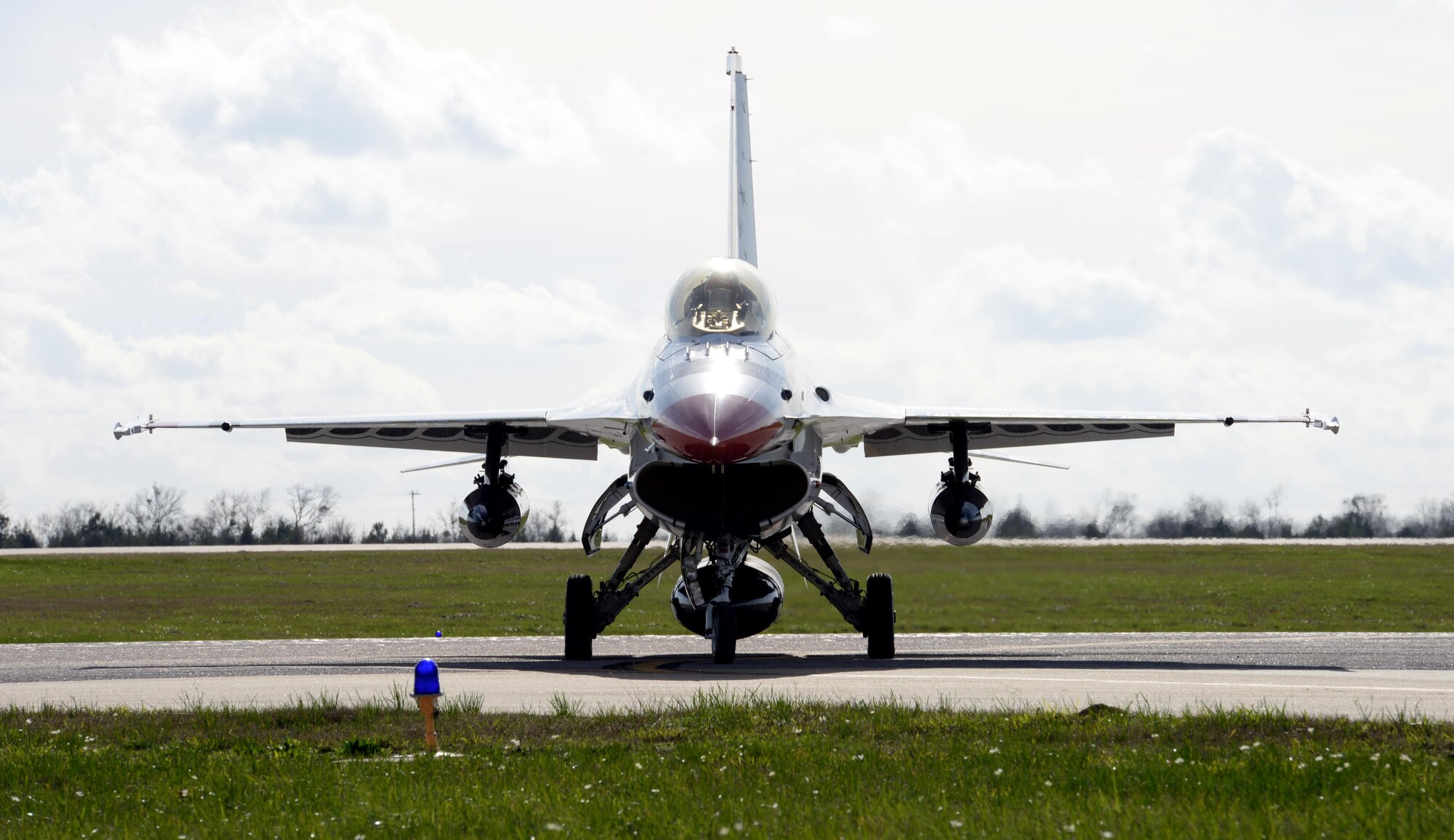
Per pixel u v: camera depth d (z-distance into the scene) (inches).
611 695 1301.7
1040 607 3280.0
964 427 1951.3
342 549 7598.4
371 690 1386.6
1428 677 1437.0
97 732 1111.0
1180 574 4456.2
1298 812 738.2
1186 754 908.6
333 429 2012.8
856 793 808.9
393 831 749.9
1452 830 689.0
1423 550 5590.6
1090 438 2112.5
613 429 1734.7
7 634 2642.7
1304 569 4712.1
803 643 2319.1
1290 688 1318.9
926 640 2379.4
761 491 1652.3
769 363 1627.7
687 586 1705.2
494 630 2802.7
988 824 725.3
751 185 2504.9
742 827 712.4
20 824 800.3
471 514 1878.7
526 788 848.9
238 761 971.9
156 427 1923.0
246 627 2915.8
